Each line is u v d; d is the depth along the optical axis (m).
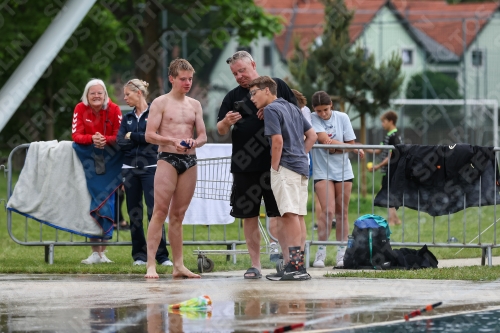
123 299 15.38
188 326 12.54
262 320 13.04
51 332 12.10
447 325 12.62
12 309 14.21
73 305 14.66
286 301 15.05
